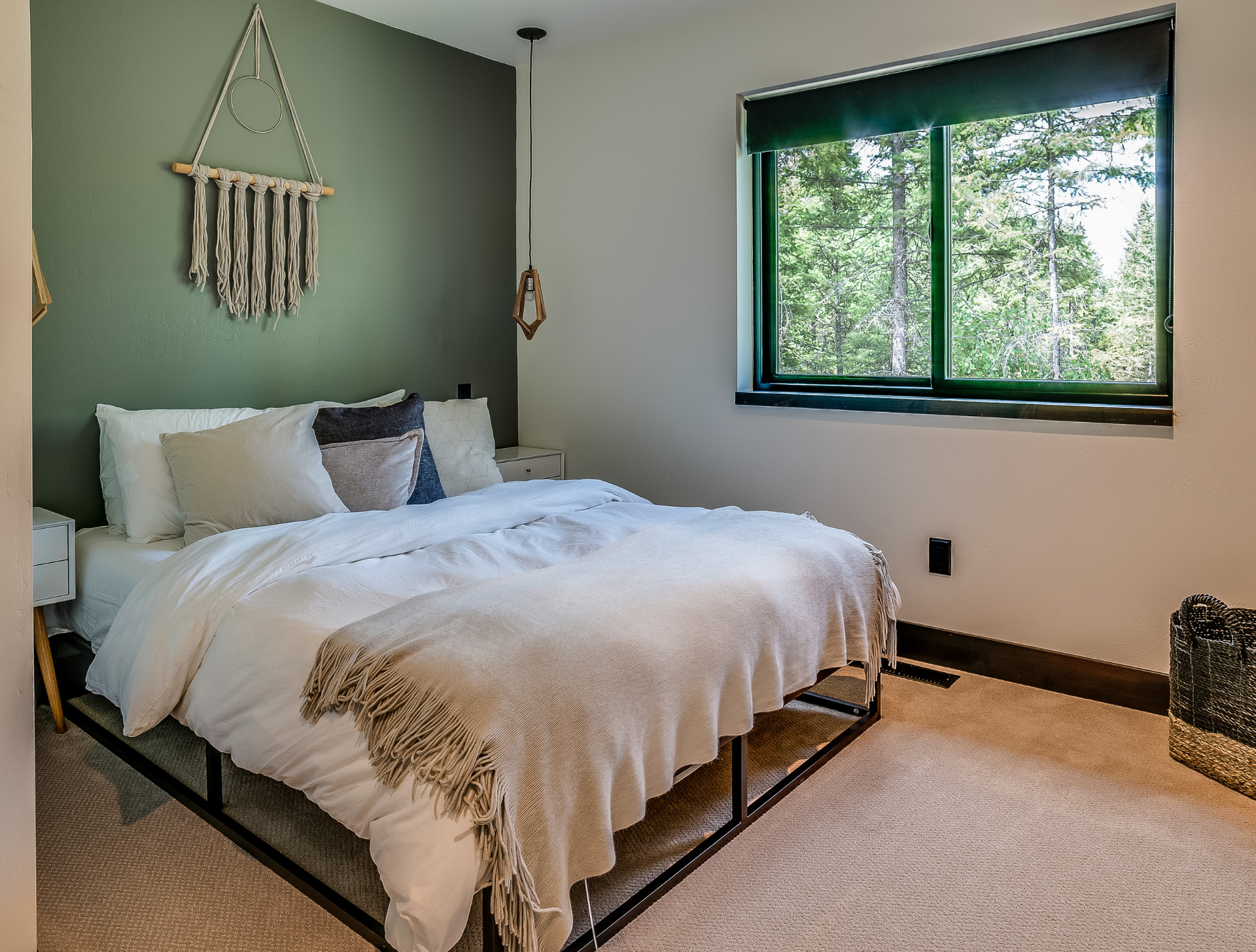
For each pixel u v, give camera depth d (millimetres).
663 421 3799
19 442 1286
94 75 2768
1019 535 2949
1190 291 2566
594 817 1631
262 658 1894
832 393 3449
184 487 2600
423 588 2143
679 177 3617
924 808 2189
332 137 3430
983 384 3094
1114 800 2223
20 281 1269
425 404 3447
